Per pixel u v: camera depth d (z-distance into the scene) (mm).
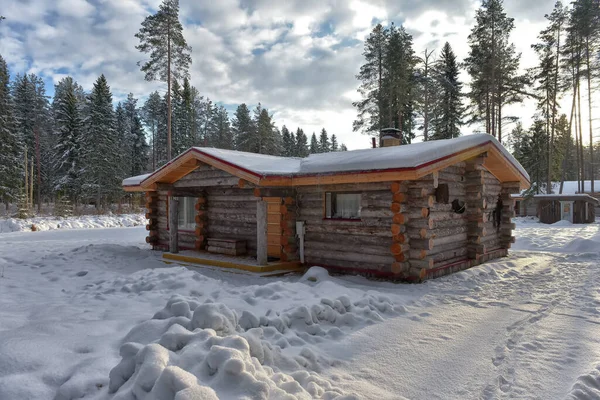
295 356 3510
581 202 23078
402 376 3377
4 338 3484
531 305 5801
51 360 3088
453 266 8391
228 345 2867
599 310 5523
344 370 3465
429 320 4980
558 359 3779
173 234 10945
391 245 7500
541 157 33312
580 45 29250
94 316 4504
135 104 64562
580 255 10758
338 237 8492
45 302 5582
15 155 35688
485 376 3412
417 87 32531
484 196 10172
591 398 3010
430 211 7438
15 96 44969
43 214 31000
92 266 9461
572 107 31031
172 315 3900
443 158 7410
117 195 37438
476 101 31438
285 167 9430
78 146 38031
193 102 58750
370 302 5262
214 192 11156
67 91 41438
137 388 2381
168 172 10391
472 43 30188
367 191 8016
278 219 9727
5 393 2570
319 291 5590
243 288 5898
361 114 33062
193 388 2191
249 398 2338
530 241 14102
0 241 15062
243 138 53938
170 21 28000
